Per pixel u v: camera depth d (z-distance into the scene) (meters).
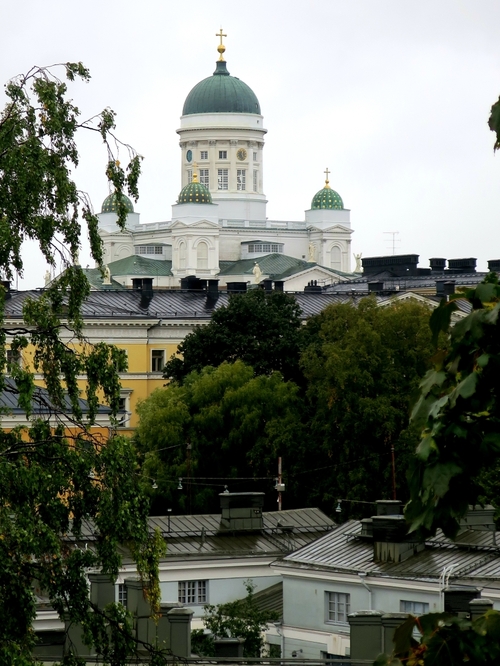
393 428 99.00
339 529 55.88
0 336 34.62
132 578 42.56
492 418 15.84
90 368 36.72
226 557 55.94
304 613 52.19
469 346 16.16
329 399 103.00
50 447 34.75
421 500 15.89
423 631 15.52
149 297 158.50
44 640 40.19
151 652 34.50
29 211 35.47
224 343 120.19
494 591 45.69
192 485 102.56
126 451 35.34
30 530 31.77
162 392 109.50
